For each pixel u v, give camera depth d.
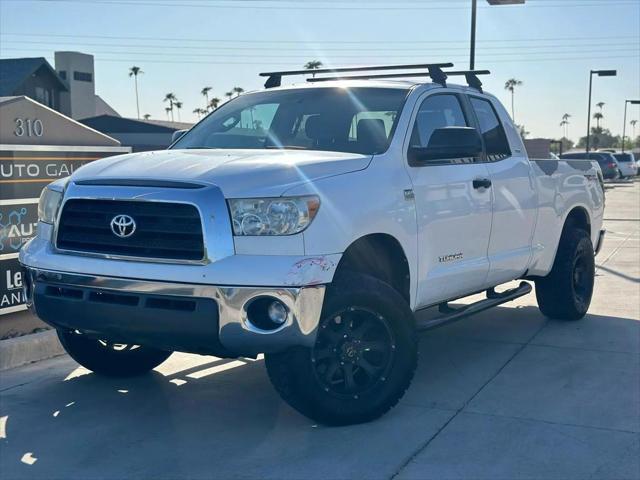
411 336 5.34
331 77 7.13
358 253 5.34
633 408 5.67
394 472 4.59
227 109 6.68
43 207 5.46
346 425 5.26
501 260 6.78
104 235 4.95
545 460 4.76
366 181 5.23
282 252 4.66
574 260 8.04
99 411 5.65
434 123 6.27
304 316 4.65
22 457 4.86
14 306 7.16
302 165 5.02
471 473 4.57
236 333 4.62
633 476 4.55
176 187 4.77
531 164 7.34
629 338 7.67
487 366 6.74
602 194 8.91
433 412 5.57
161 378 6.43
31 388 6.16
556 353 7.13
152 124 45.56
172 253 4.72
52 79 41.59
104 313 4.87
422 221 5.68
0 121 7.06
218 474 4.59
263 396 5.96
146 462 4.77
